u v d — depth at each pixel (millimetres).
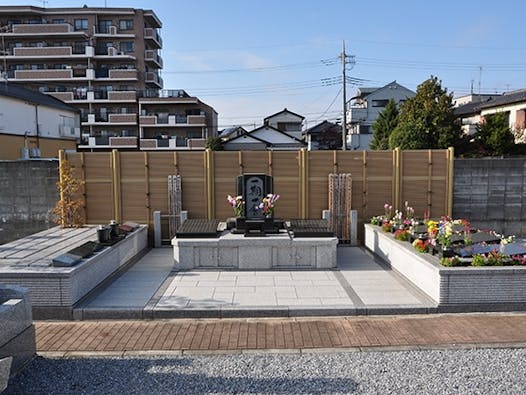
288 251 8156
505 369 4273
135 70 34438
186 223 8836
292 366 4371
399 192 10688
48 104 21656
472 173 10828
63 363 4488
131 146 32969
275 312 5930
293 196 10641
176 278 7574
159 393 3885
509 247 6488
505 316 5812
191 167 10516
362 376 4148
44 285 5875
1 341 3967
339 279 7469
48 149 21812
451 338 5066
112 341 5062
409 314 5961
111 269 7574
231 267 8148
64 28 33594
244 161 10555
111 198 10523
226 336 5184
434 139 17375
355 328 5418
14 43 34375
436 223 7832
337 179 10430
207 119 34906
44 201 10594
